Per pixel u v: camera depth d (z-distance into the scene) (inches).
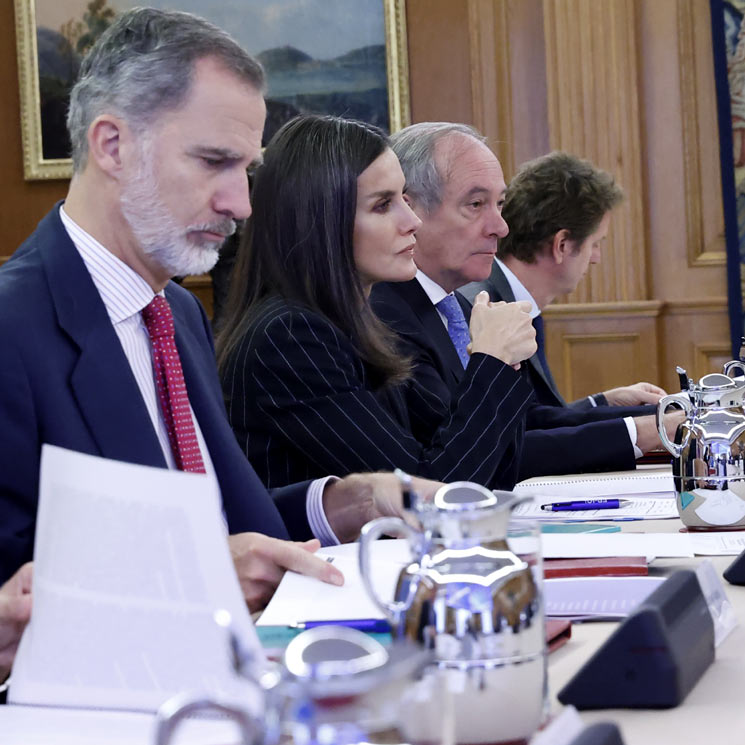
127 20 76.4
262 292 109.2
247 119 77.2
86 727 44.8
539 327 172.7
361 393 104.0
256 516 81.6
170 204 75.9
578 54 295.0
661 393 175.0
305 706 27.1
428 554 42.2
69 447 68.9
